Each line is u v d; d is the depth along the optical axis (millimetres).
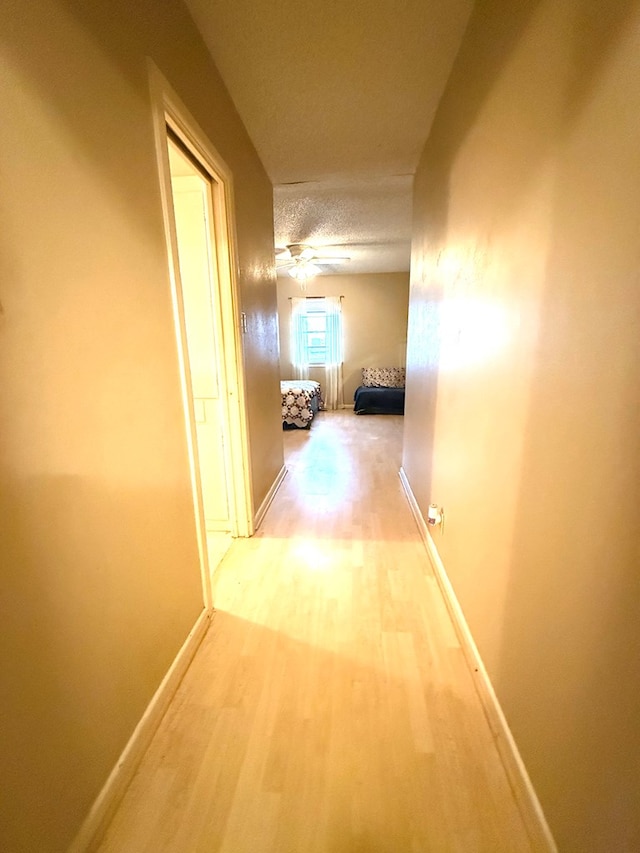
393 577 2014
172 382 1382
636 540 616
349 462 3949
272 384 3111
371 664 1469
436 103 2061
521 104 1045
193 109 1547
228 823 987
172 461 1381
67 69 861
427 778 1079
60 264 840
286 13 1510
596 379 721
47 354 802
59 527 836
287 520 2668
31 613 761
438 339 2055
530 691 991
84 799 918
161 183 1294
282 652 1533
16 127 727
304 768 1111
